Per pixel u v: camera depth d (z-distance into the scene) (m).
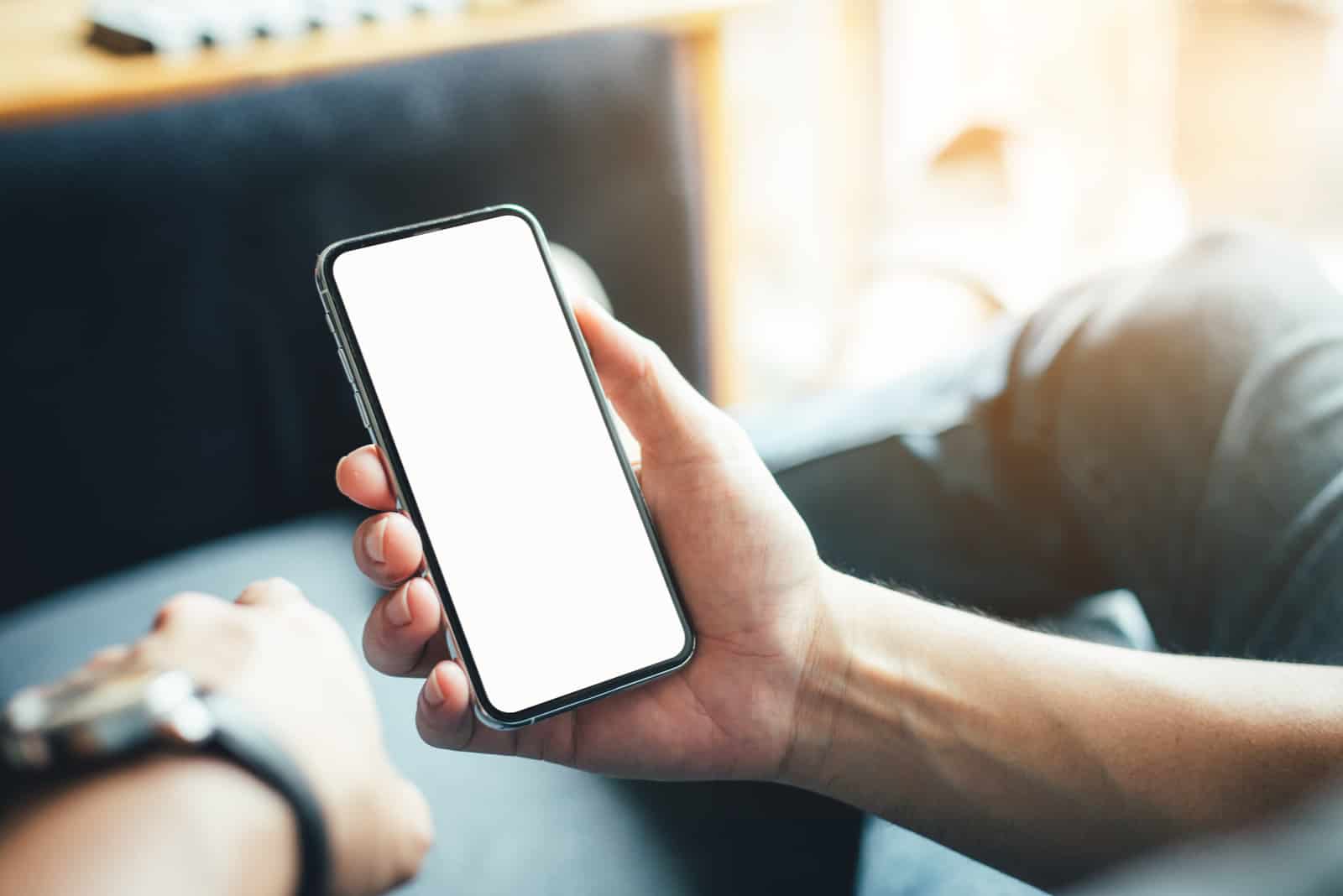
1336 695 0.52
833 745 0.56
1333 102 2.06
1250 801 0.49
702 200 1.49
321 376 1.27
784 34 2.03
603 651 0.54
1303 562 0.61
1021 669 0.55
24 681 0.76
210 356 1.21
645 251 1.47
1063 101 1.73
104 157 1.09
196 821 0.28
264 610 0.40
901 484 0.80
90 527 1.19
